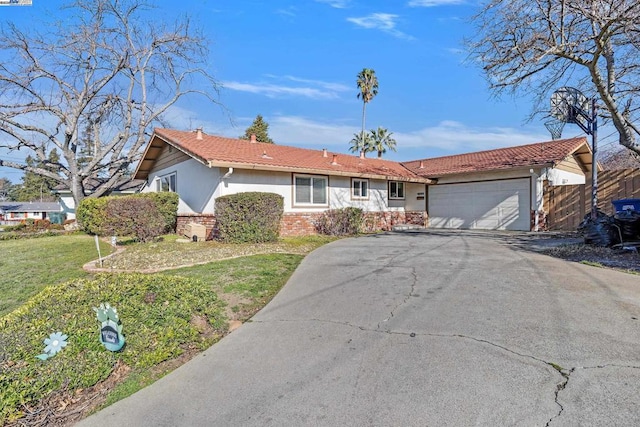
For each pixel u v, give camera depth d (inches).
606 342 134.3
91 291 155.2
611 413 93.4
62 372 114.8
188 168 548.1
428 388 109.0
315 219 557.9
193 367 133.1
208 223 486.0
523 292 199.6
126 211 422.9
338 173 568.4
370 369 122.5
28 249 398.0
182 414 104.1
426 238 484.4
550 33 365.7
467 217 658.2
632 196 498.0
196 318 167.5
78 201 808.3
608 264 266.8
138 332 141.5
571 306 173.9
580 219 533.6
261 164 470.3
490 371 117.0
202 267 283.7
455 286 217.2
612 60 379.2
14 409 103.7
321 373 121.8
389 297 201.0
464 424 92.0
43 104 767.7
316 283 238.4
